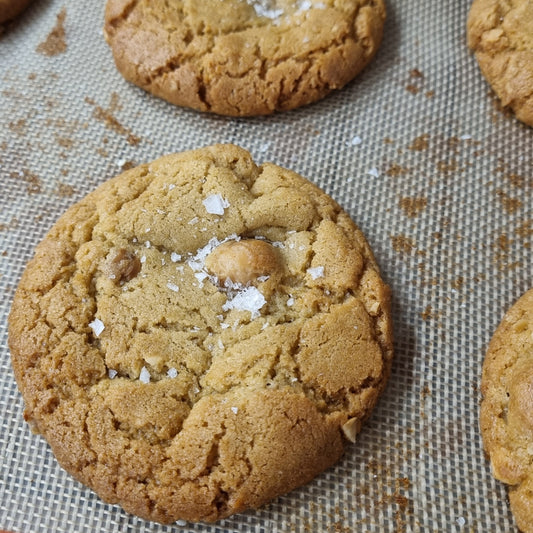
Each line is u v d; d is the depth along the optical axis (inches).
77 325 5.8
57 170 7.6
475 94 7.9
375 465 5.9
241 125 7.8
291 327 5.9
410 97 7.9
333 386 5.7
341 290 6.1
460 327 6.5
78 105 8.0
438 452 5.9
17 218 7.2
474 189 7.3
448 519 5.7
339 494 5.8
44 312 5.9
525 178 7.4
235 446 5.4
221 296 6.0
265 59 7.5
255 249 6.1
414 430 6.0
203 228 6.3
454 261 6.9
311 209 6.5
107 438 5.4
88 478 5.5
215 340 5.9
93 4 8.7
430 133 7.7
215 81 7.4
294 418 5.5
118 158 7.6
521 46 7.5
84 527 5.6
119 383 5.6
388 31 8.3
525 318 6.0
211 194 6.5
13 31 8.5
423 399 6.2
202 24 7.6
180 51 7.5
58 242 6.3
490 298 6.7
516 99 7.4
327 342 5.8
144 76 7.7
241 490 5.4
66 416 5.5
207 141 7.7
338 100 7.9
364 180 7.4
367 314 6.0
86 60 8.3
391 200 7.3
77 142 7.8
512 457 5.4
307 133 7.7
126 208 6.4
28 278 6.2
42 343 5.8
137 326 5.9
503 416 5.7
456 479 5.8
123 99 8.0
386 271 6.9
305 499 5.7
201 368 5.7
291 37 7.5
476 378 6.3
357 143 7.7
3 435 6.0
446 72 8.0
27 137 7.8
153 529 5.6
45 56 8.4
